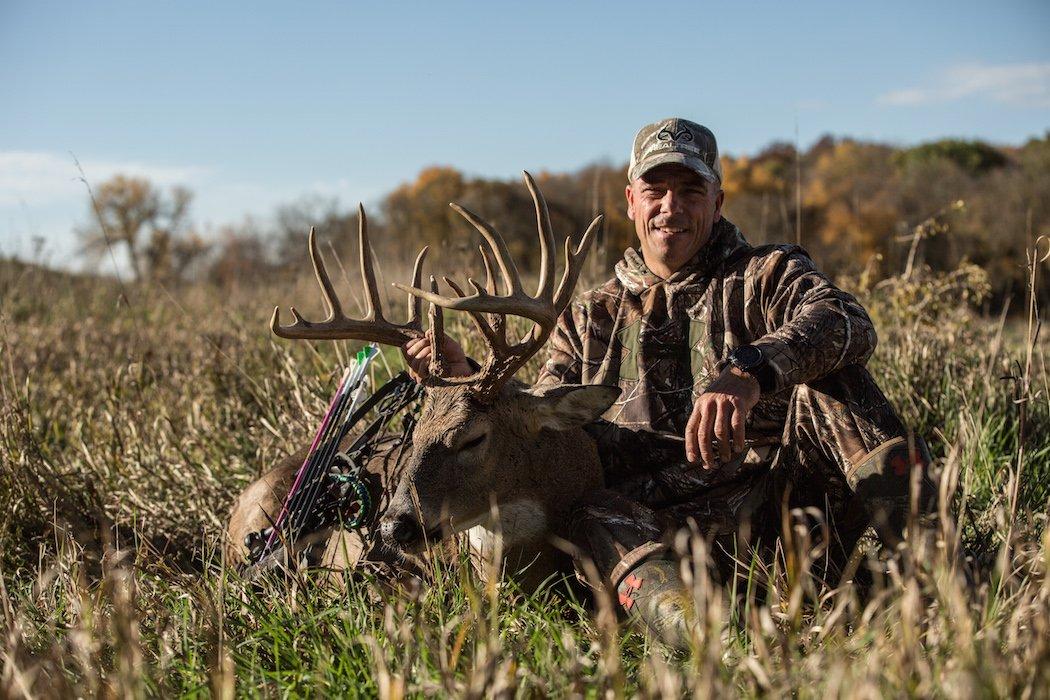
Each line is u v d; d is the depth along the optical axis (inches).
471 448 157.2
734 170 1056.8
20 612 139.9
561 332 182.2
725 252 169.0
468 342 248.7
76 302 515.5
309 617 134.6
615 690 102.3
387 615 120.0
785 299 160.4
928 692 97.5
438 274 317.4
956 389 220.5
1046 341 298.0
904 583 118.7
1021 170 1025.5
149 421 252.7
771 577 128.7
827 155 1099.3
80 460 229.3
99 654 124.5
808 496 154.8
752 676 109.8
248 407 262.5
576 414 159.2
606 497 154.6
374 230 850.8
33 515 205.0
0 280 484.4
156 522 211.9
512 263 158.1
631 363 171.9
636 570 140.9
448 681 106.9
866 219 876.6
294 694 117.7
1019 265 184.1
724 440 140.0
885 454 145.7
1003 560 115.3
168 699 116.6
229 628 138.2
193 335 363.6
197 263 750.5
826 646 117.4
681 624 130.7
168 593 153.9
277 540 179.0
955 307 314.0
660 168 166.9
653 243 170.9
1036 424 206.2
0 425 223.8
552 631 125.6
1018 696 99.4
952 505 149.3
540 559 162.1
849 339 148.8
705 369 165.9
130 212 925.8
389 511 155.3
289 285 494.3
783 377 143.2
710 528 157.9
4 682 108.9
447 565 156.9
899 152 1100.5
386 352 290.0
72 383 287.6
